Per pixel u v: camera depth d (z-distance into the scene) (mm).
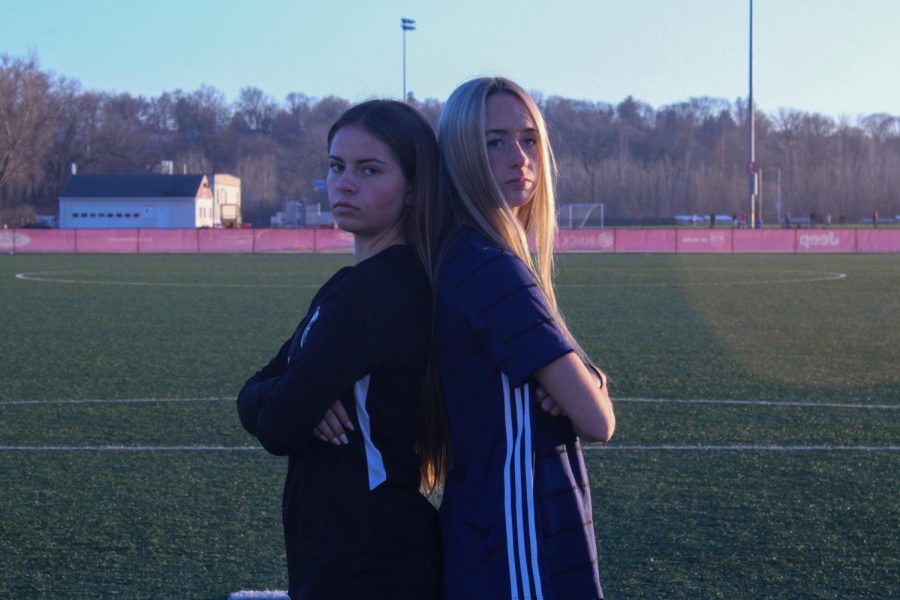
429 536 2375
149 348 12086
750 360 11164
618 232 41344
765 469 6277
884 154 89625
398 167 2434
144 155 97375
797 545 4855
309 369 2271
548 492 2225
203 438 7129
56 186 85000
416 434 2385
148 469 6273
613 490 5797
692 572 4508
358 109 2467
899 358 11375
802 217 84688
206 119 114188
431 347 2346
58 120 81625
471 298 2215
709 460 6508
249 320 15320
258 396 2447
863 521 5223
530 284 2223
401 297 2309
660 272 27391
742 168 88125
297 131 118312
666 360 11148
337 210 2455
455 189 2379
